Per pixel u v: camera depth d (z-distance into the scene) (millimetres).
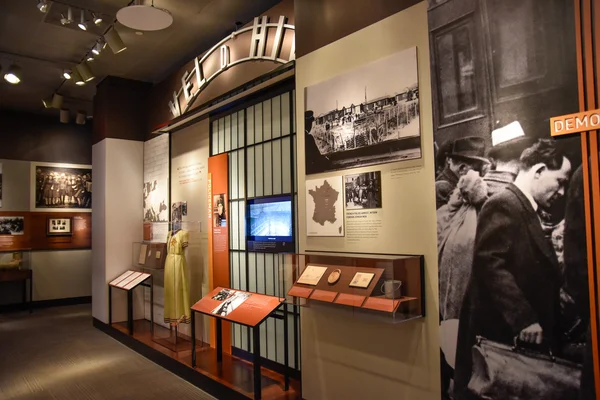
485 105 2863
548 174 2559
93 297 8391
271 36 5090
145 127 8273
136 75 8039
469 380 2896
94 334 7727
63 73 7293
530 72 2656
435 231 3186
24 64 7477
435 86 3146
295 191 4953
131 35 6422
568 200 2475
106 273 7793
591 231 2383
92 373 5617
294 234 4941
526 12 2684
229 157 6039
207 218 6441
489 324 2803
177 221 6699
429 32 3197
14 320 9039
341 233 3842
